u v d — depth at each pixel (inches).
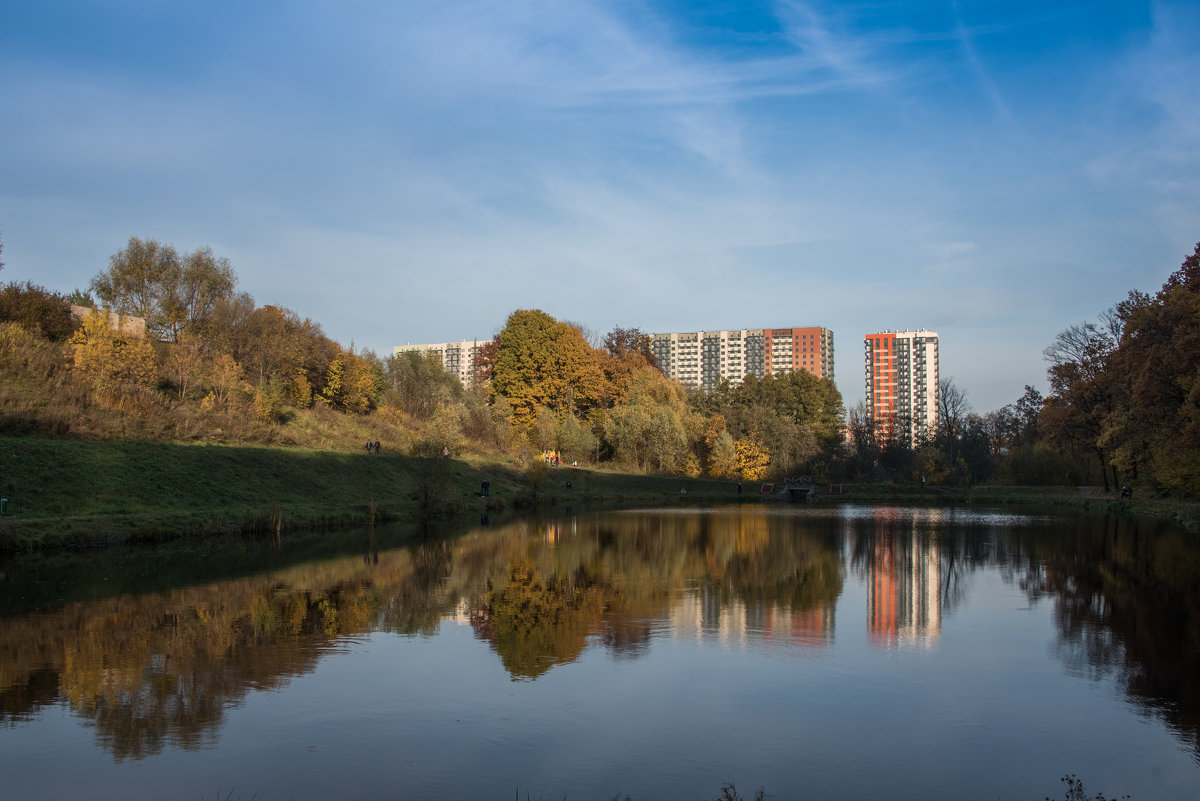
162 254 2274.9
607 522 1670.8
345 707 401.7
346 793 302.0
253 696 419.2
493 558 1005.2
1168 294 1788.9
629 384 3526.1
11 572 819.4
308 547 1094.4
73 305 1959.9
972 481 3698.3
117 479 1201.4
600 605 682.8
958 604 697.0
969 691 435.8
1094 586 802.2
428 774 320.2
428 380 2802.7
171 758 335.3
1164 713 401.4
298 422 1987.0
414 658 496.4
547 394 3240.7
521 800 297.0
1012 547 1171.9
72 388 1389.0
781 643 543.8
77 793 300.7
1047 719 391.5
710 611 657.6
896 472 4023.1
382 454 1994.3
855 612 657.6
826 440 4072.3
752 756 342.0
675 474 3186.5
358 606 666.2
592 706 406.3
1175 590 775.7
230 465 1444.4
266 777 316.8
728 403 4436.5
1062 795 305.3
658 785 311.3
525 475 2551.7
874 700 419.5
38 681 442.9
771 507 2348.7
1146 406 1749.5
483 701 413.1
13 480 1070.4
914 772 326.6
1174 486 1813.5
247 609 647.1
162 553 984.3
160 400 1568.7
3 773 319.3
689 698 420.5
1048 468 3011.8
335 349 2522.1
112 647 518.0
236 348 2134.6
